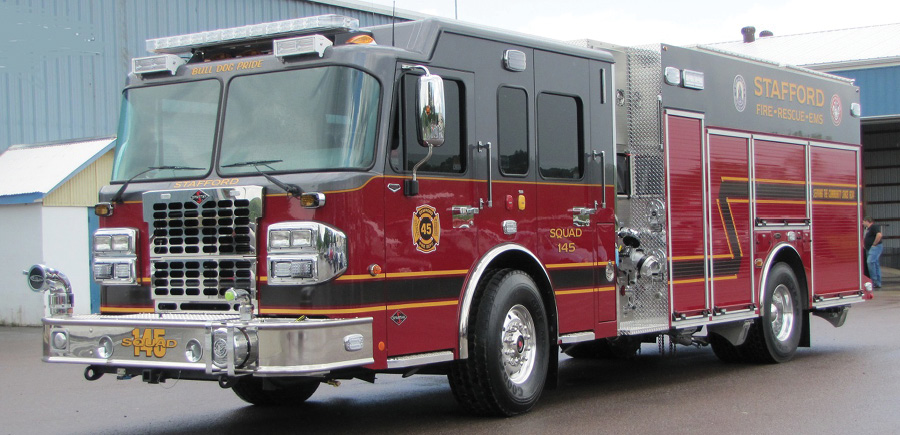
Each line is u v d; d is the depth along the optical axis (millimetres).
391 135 6258
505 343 7027
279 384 7109
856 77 23203
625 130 8727
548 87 7551
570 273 7645
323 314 5910
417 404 7852
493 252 6918
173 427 7027
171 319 5949
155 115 6902
